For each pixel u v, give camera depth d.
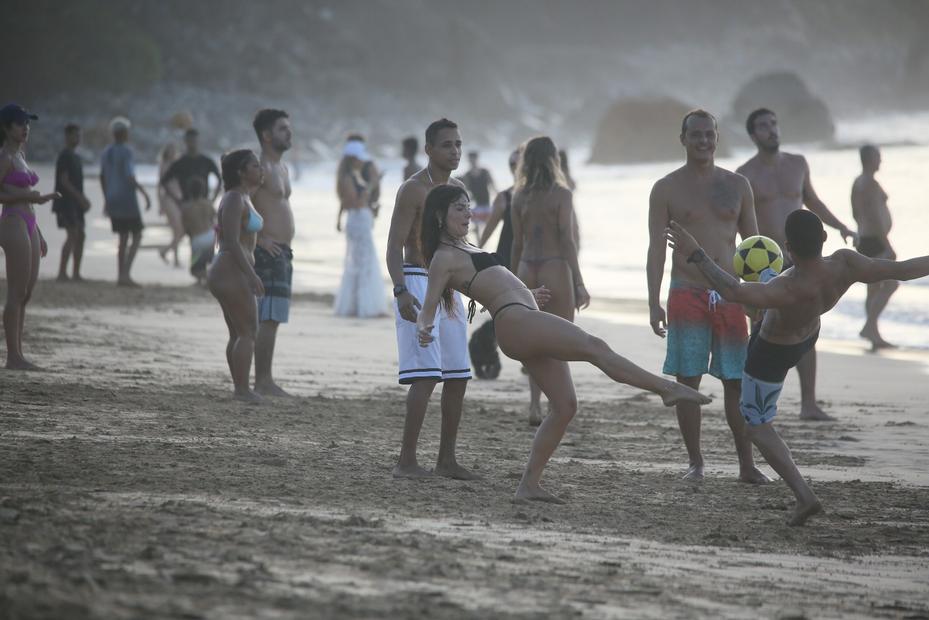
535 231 38.25
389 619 15.12
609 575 19.09
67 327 55.59
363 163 66.38
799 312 24.84
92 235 120.06
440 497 25.59
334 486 25.80
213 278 38.44
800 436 37.75
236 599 15.37
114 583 15.64
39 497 21.70
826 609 18.14
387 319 66.00
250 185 38.75
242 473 26.28
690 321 30.94
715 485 29.69
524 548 20.70
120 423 32.22
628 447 35.12
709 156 31.36
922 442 36.62
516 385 47.72
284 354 52.91
